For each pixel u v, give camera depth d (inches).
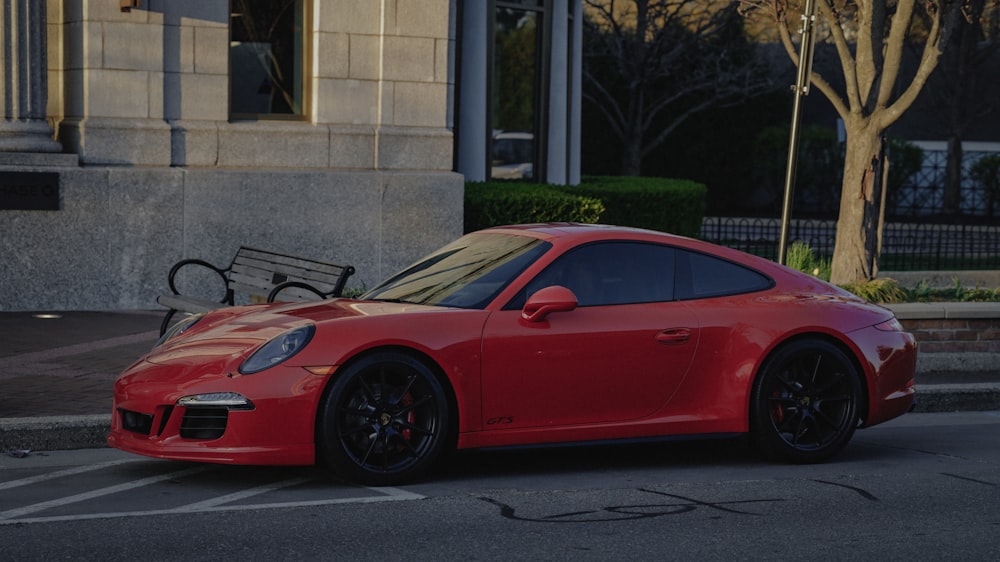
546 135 711.1
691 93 1291.8
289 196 526.3
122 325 456.1
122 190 498.3
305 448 243.3
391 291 283.3
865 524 230.2
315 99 537.6
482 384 254.7
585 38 1246.3
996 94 1395.2
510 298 262.4
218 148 518.9
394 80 546.3
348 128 540.1
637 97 1255.5
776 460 284.2
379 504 238.5
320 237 533.0
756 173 1328.7
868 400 287.4
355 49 540.4
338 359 243.6
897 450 309.6
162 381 247.8
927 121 1432.1
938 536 222.4
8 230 482.9
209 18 515.5
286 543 209.5
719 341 273.3
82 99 500.1
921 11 1017.5
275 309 278.8
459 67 658.8
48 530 216.1
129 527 218.7
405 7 544.7
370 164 544.7
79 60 500.4
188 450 242.7
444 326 253.3
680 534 220.2
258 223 522.0
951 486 264.8
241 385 240.5
